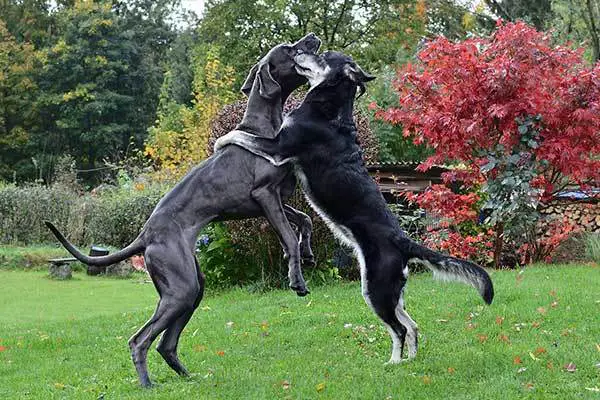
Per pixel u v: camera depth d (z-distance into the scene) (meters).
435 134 10.12
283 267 10.28
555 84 9.86
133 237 17.36
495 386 5.18
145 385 5.61
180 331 5.84
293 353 6.59
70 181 20.53
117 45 37.12
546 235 11.30
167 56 40.66
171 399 5.28
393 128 17.80
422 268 10.78
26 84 34.88
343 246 10.19
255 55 27.17
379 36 26.98
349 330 7.19
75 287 12.76
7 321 9.50
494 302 7.74
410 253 5.59
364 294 5.68
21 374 6.43
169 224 5.55
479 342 6.41
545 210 11.92
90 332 8.11
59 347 7.49
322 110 5.66
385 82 18.28
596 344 6.04
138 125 37.56
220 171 5.61
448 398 5.05
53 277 13.93
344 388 5.39
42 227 17.84
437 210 10.70
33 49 35.75
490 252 10.98
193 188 5.63
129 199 17.58
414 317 7.44
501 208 9.83
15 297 11.57
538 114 9.73
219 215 5.66
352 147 5.72
